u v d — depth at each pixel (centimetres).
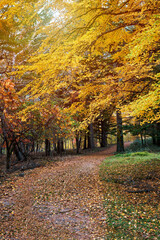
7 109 871
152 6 365
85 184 759
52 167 1141
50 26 338
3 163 1367
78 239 390
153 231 404
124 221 459
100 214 502
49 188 715
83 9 322
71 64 347
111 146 2909
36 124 1094
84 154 1977
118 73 482
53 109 1075
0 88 684
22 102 857
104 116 610
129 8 382
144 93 500
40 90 397
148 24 391
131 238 385
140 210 514
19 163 1316
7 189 699
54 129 1377
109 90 487
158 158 1116
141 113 438
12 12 342
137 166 958
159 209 510
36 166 1170
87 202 583
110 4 347
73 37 394
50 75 360
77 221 470
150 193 626
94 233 412
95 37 371
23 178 866
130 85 495
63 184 763
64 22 332
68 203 578
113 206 548
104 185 739
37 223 461
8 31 956
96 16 354
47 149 1839
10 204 562
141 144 2175
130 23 414
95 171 975
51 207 551
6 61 1059
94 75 452
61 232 419
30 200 601
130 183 737
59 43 349
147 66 435
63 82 395
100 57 625
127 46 448
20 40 1035
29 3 322
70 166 1155
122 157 1347
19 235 405
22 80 954
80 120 1326
